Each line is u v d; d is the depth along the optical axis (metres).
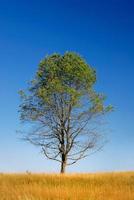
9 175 30.61
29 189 20.45
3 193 20.44
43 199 18.47
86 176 31.16
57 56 40.81
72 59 40.06
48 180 28.62
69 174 32.28
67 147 41.34
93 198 19.00
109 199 18.91
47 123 41.22
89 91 41.03
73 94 38.75
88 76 40.03
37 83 40.91
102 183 27.70
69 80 40.31
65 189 20.42
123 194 19.94
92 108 41.09
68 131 41.28
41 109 40.88
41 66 40.56
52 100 40.03
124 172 34.75
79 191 19.94
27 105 41.09
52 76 40.09
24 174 30.83
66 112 40.59
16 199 18.61
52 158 41.72
